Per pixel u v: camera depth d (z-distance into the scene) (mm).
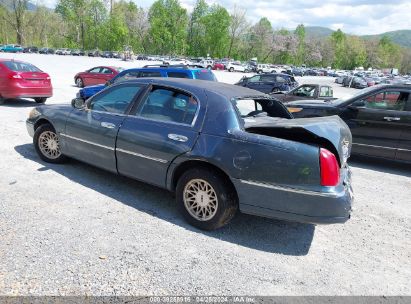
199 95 4098
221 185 3764
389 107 7059
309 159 3439
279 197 3535
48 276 2967
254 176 3584
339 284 3203
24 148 6520
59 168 5562
